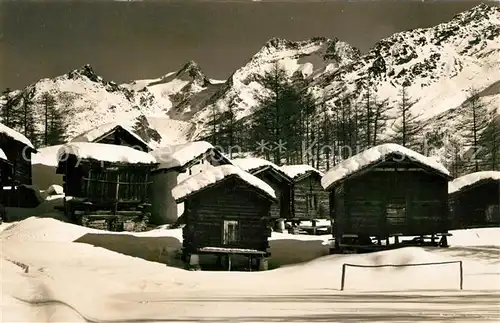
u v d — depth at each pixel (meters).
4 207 35.88
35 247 26.20
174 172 37.34
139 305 14.20
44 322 10.77
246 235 25.48
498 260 23.80
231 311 12.80
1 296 12.15
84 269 21.73
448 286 19.31
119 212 35.12
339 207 28.61
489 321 11.12
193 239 24.92
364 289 18.64
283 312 12.52
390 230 27.98
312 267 23.59
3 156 33.38
